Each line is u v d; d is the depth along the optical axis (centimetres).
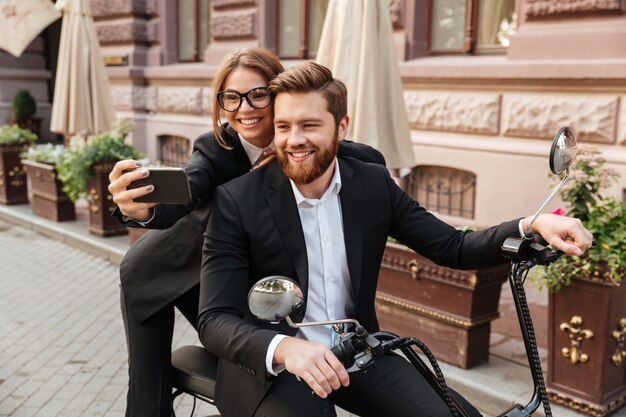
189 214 231
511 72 620
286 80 180
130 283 242
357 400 204
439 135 700
